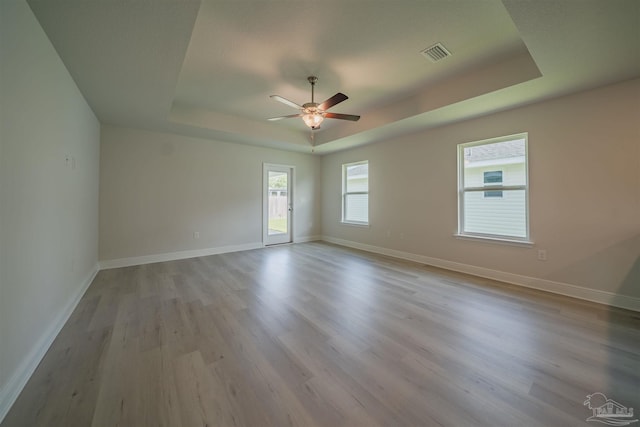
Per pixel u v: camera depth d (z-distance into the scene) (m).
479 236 3.72
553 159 3.01
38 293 1.76
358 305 2.65
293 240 6.34
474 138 3.72
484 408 1.34
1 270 1.33
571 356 1.78
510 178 3.45
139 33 1.90
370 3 1.91
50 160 1.99
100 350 1.86
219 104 3.93
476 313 2.46
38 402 1.37
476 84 2.93
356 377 1.58
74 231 2.64
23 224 1.57
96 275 3.67
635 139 2.52
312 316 2.40
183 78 3.09
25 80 1.59
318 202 6.80
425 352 1.83
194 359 1.75
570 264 2.91
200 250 4.96
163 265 4.25
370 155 5.38
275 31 2.23
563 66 2.29
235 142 5.26
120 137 4.13
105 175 4.01
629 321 2.29
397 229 4.86
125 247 4.20
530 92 2.82
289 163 6.20
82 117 2.94
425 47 2.47
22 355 1.52
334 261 4.54
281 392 1.45
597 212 2.73
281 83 3.22
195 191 4.89
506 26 2.17
